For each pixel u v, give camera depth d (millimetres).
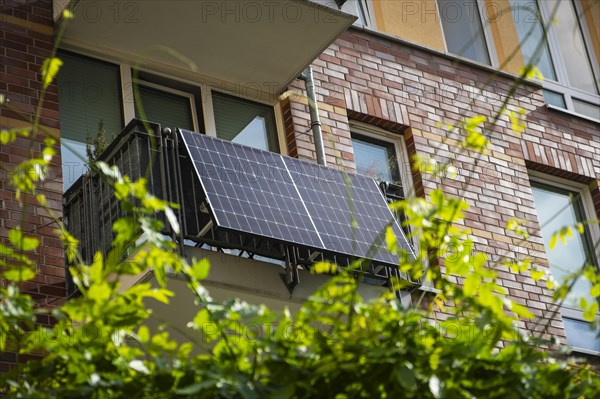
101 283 7266
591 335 20422
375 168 19391
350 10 17578
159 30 16859
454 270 8352
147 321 14406
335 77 19250
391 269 16172
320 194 15891
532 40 23375
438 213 7961
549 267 20484
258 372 7195
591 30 24578
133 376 7266
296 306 15109
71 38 16672
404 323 7234
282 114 18500
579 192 22469
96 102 16672
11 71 15648
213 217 13930
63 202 15266
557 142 22172
